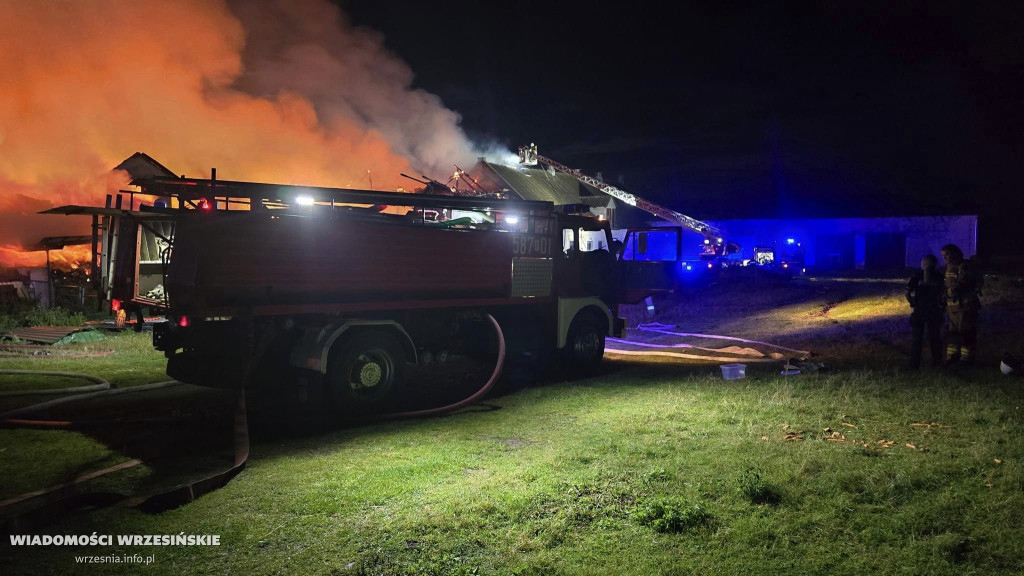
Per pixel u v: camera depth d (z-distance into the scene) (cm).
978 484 426
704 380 859
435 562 350
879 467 463
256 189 763
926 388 728
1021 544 343
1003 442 522
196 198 759
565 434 620
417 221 926
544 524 395
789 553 350
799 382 814
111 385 902
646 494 439
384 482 479
